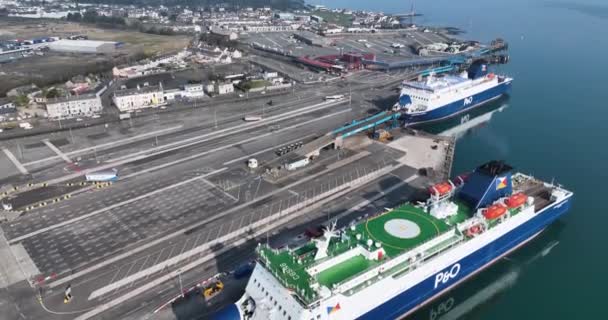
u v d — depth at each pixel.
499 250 67.88
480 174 68.50
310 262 51.34
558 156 113.62
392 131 131.12
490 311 62.53
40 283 63.47
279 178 98.75
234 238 74.69
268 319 47.78
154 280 63.78
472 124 142.25
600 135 127.31
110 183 97.38
